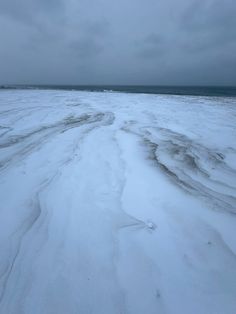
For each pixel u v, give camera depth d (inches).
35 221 128.7
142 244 113.4
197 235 120.6
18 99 733.3
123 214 136.6
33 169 196.5
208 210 143.0
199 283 92.6
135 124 378.9
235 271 98.6
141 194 159.2
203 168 207.2
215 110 562.9
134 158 223.8
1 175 185.8
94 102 700.0
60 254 106.0
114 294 87.4
